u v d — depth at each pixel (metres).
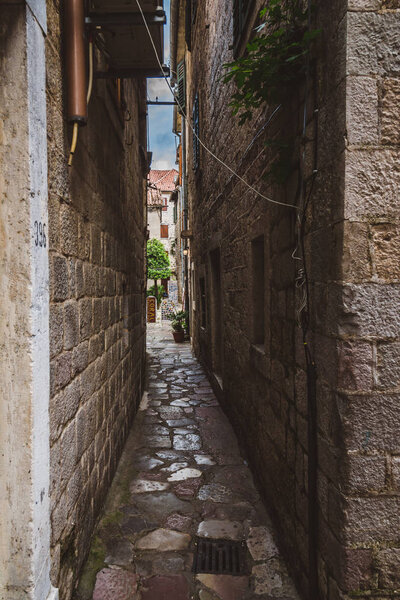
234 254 4.52
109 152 3.51
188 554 2.60
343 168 1.63
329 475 1.80
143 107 7.32
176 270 32.66
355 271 1.64
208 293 7.28
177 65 12.52
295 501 2.33
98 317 2.98
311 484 1.97
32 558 1.64
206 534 2.82
